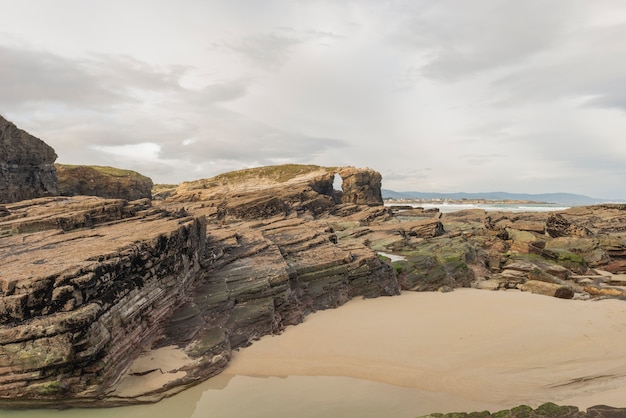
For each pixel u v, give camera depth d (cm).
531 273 3547
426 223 5691
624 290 3219
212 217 6019
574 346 1833
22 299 1159
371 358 1725
